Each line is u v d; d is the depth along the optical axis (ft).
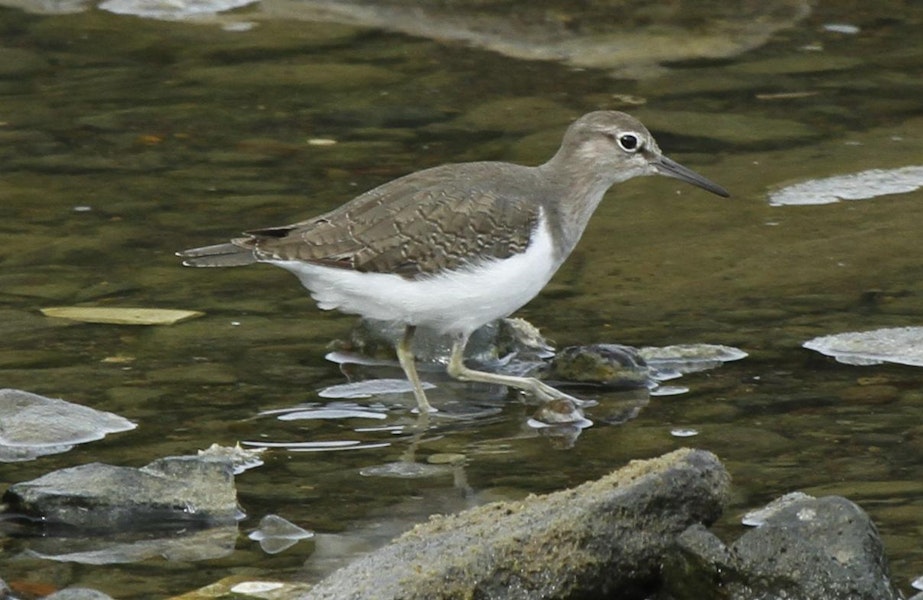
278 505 32.55
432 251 38.17
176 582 29.07
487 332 42.34
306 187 52.47
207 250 38.55
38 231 48.96
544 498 29.01
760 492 32.42
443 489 33.40
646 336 42.22
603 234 50.08
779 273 46.34
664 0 70.08
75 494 31.71
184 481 32.42
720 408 37.52
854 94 61.31
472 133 57.16
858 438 35.24
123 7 70.23
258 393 38.83
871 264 46.70
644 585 27.96
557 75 63.57
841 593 26.48
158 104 60.08
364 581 26.73
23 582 29.04
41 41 66.28
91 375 39.32
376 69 64.03
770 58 65.41
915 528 30.45
